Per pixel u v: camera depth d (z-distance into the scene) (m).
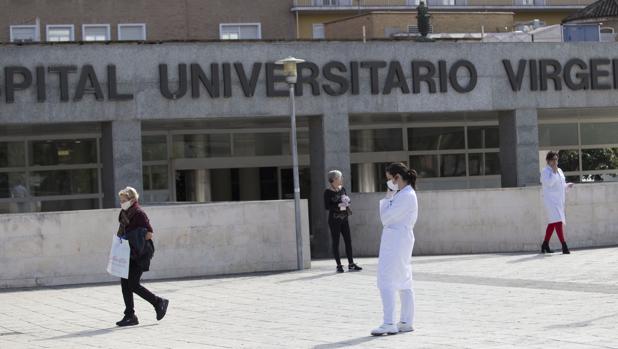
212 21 50.94
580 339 10.19
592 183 23.97
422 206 24.28
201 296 16.94
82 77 25.81
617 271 17.08
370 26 48.88
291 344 11.18
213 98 26.72
